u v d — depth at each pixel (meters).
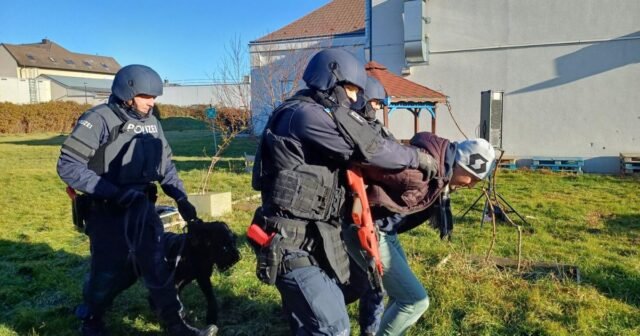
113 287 3.73
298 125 2.40
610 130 13.41
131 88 3.57
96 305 3.75
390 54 15.38
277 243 2.41
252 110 21.05
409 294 3.10
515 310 4.40
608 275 5.36
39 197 10.81
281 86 19.47
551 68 13.77
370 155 2.40
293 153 2.44
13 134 34.81
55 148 23.80
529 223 7.84
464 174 2.89
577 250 6.42
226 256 3.96
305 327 2.43
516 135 14.29
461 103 14.73
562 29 13.57
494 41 14.23
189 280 4.04
